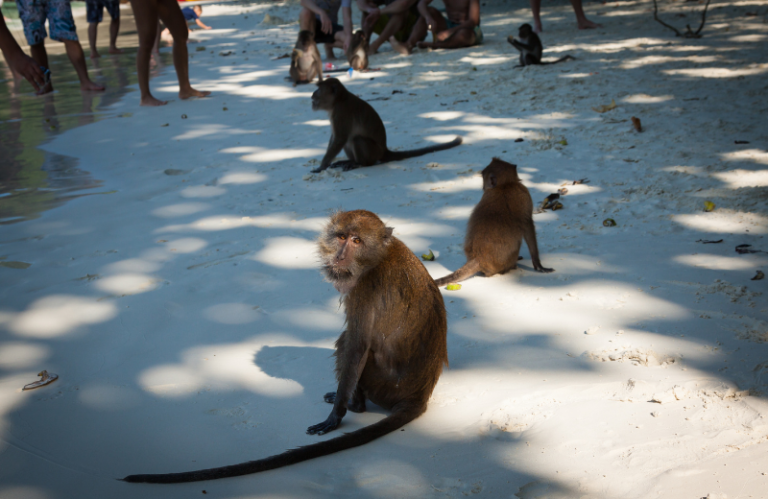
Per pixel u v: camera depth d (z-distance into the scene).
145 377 3.83
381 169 7.84
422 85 12.43
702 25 15.25
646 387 3.41
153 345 4.20
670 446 2.96
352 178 7.55
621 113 9.42
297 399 3.56
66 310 4.71
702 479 2.72
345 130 7.76
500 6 25.02
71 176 8.02
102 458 3.11
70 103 12.49
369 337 3.26
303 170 7.95
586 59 13.68
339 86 7.61
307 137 9.34
